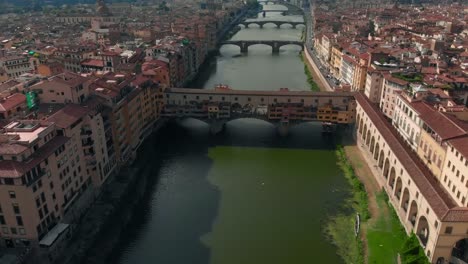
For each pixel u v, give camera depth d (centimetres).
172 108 18900
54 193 10606
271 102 18362
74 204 11706
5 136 9850
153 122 18525
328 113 18100
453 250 10281
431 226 9888
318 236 11756
